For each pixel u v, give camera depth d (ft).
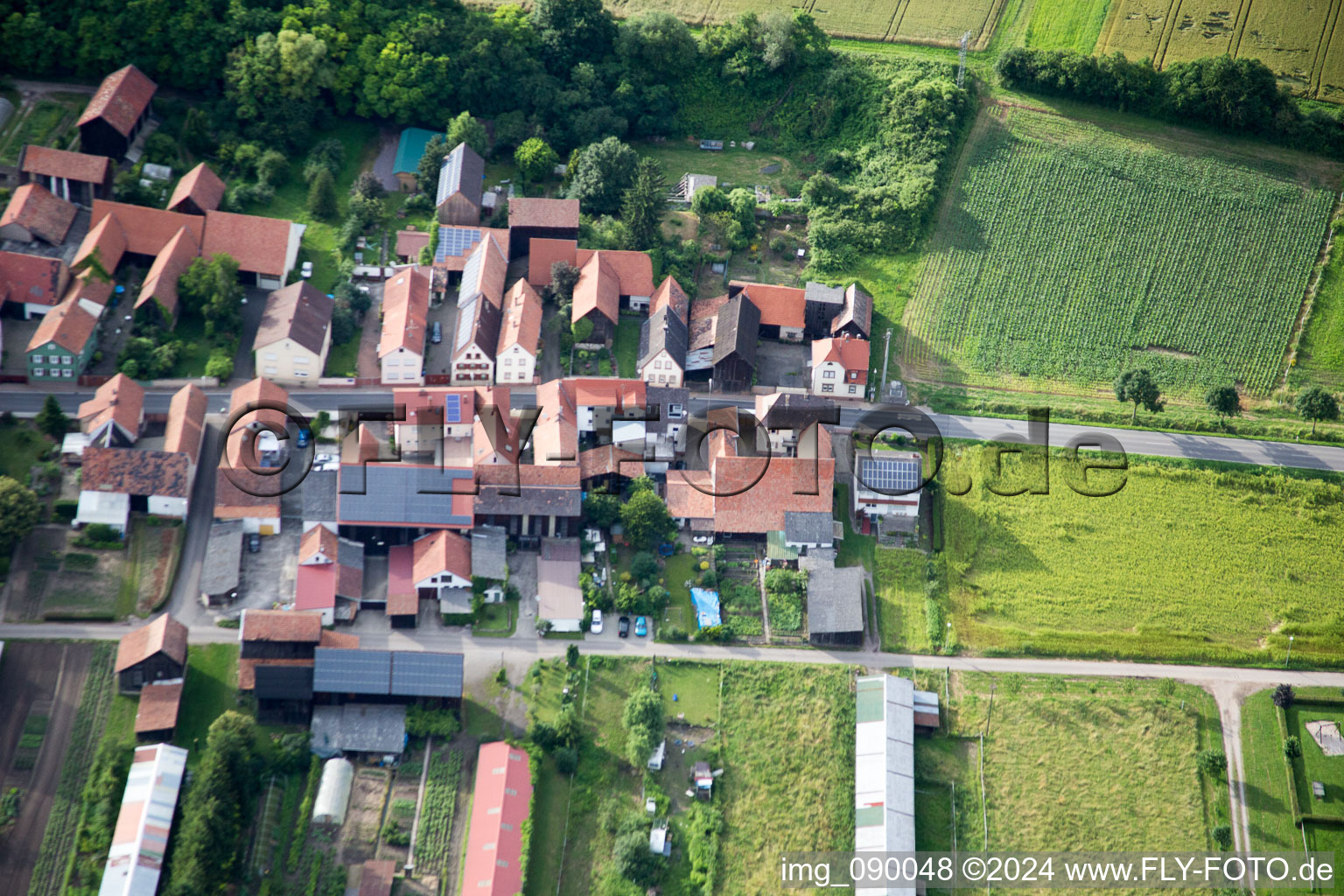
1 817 490.49
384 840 499.51
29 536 558.15
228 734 491.31
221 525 570.87
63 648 532.32
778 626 581.12
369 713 523.29
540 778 523.70
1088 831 532.32
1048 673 578.66
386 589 569.23
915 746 549.54
